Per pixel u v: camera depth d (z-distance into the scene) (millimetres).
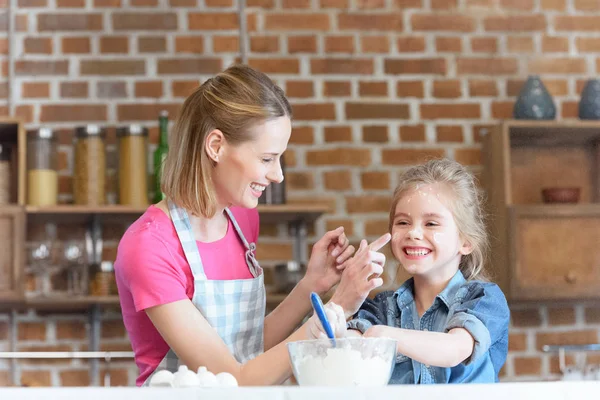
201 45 3809
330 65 3855
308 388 1101
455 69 3918
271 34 3850
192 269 1841
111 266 3492
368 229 3791
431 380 1817
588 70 3982
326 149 3818
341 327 1507
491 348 1850
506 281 3641
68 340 3609
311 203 3783
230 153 1810
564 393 1134
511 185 3885
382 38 3898
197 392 1094
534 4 3990
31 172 3523
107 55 3773
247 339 1928
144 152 3555
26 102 3727
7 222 3404
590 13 3977
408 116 3869
